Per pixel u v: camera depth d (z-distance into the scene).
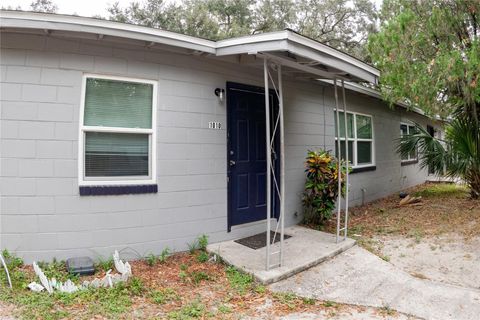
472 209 8.06
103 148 4.88
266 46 4.41
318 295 4.16
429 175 15.35
